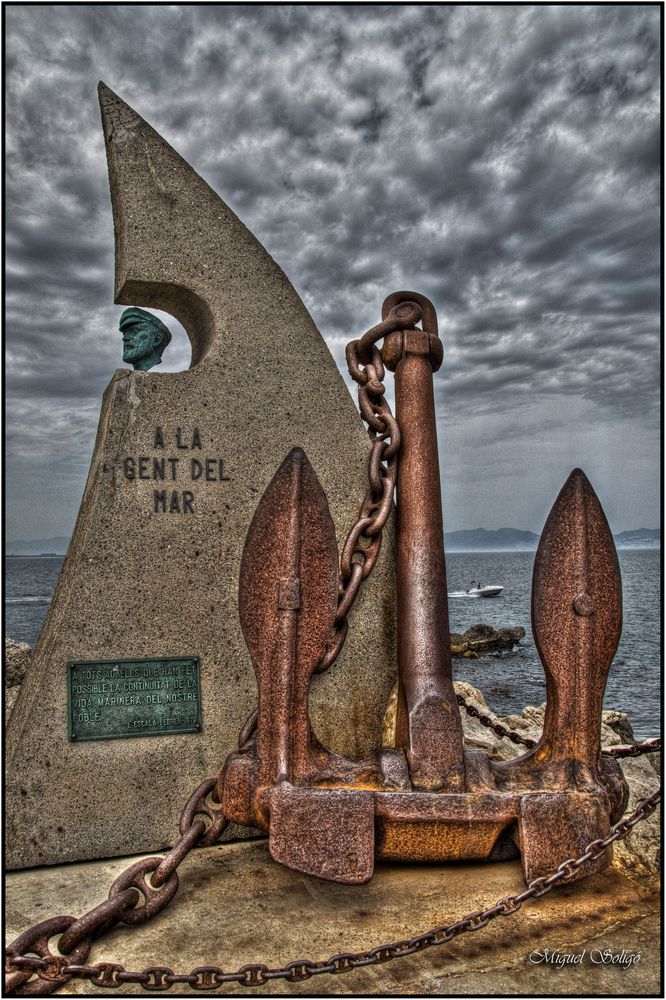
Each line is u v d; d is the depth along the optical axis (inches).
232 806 103.0
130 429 132.7
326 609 104.5
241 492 139.7
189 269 143.1
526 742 139.6
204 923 95.7
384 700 146.7
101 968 79.4
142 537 130.4
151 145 144.3
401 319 144.6
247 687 134.6
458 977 84.3
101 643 124.9
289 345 149.8
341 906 99.7
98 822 121.0
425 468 135.2
